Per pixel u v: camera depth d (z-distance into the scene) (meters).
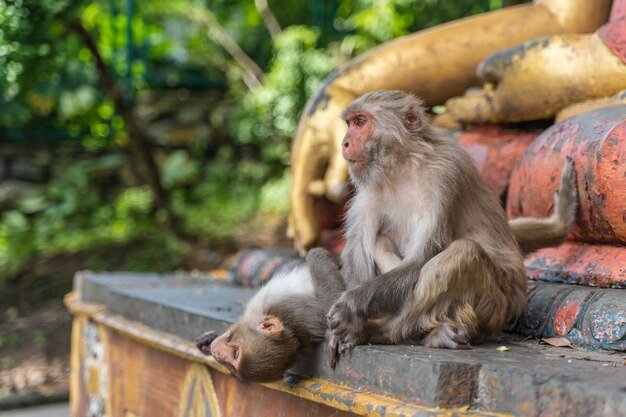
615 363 3.27
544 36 5.84
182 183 12.66
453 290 3.49
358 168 3.85
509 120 5.60
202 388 4.78
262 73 13.20
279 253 6.45
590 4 6.00
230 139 13.20
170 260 11.18
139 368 5.61
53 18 8.63
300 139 5.99
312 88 11.88
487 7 10.80
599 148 4.16
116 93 11.35
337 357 3.62
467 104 5.81
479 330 3.62
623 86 4.92
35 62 8.53
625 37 4.88
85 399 6.63
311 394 3.65
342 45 11.87
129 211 12.00
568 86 5.12
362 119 3.86
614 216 4.11
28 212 11.88
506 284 3.70
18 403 8.07
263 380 3.79
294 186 6.01
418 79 6.02
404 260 3.71
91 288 6.69
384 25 11.37
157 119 13.06
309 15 13.16
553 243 4.36
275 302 3.86
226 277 7.09
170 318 5.11
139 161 12.52
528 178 4.80
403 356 3.27
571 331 3.82
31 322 9.57
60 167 12.35
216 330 4.49
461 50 5.99
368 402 3.31
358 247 3.92
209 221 11.99
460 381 3.10
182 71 13.29
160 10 13.09
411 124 3.82
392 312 3.61
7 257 10.75
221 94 13.44
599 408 2.71
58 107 12.31
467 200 3.78
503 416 3.00
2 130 12.33
